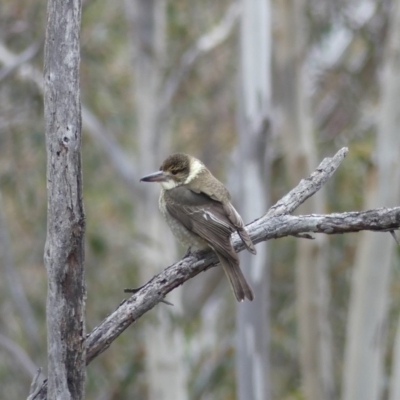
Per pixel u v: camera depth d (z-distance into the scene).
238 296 7.29
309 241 12.68
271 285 16.03
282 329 15.61
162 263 14.21
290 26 13.08
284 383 16.27
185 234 8.12
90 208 16.05
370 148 14.00
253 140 11.70
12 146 15.17
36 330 14.83
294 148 12.93
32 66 14.14
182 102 17.11
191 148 17.95
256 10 11.77
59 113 5.75
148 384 14.28
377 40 15.70
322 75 16.69
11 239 15.96
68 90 5.75
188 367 15.48
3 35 14.98
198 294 17.20
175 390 13.73
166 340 13.66
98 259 15.00
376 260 12.05
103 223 15.72
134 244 14.40
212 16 17.23
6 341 14.49
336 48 17.23
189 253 8.16
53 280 5.88
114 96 16.00
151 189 14.35
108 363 15.18
